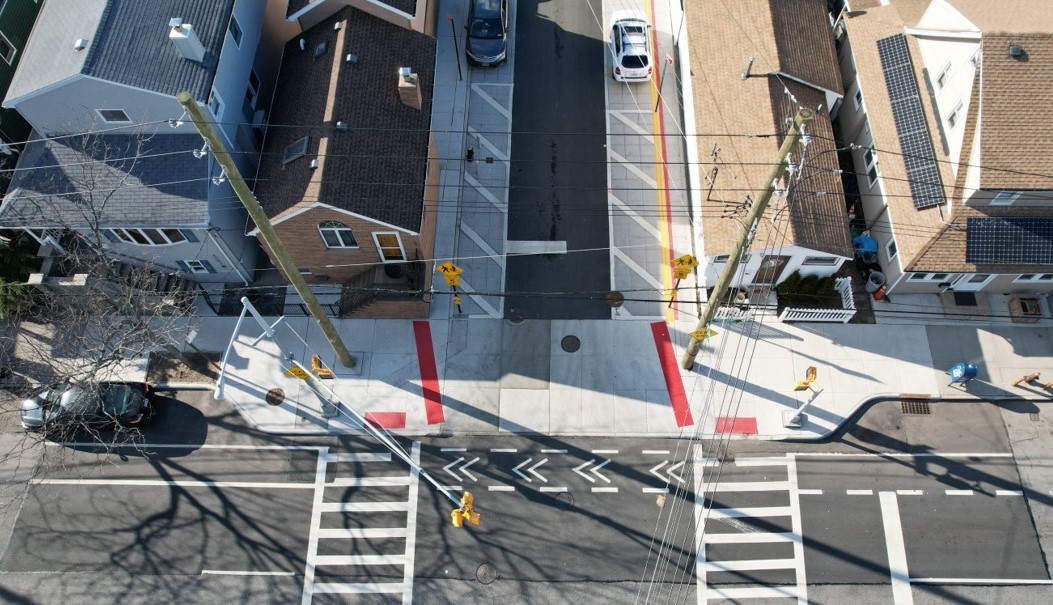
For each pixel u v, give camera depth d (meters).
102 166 24.64
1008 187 22.84
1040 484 23.70
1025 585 22.22
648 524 23.38
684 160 30.50
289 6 27.17
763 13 28.66
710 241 25.42
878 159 26.59
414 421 25.19
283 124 25.61
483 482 24.14
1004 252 24.39
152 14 24.67
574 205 29.48
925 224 25.02
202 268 27.41
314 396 25.66
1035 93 22.58
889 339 26.33
